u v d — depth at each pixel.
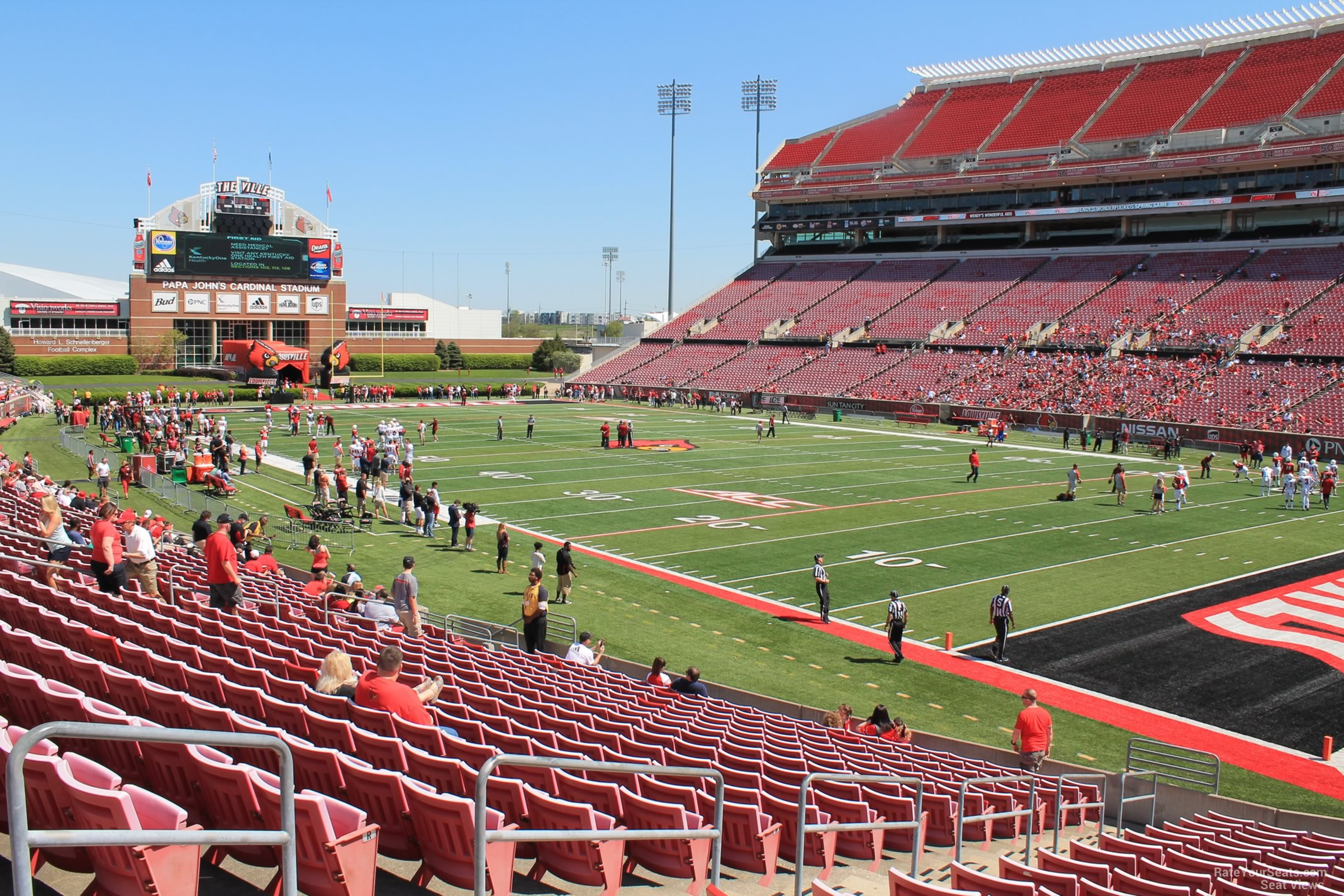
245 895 5.25
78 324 86.31
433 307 111.69
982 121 87.50
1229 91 76.12
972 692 19.03
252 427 58.78
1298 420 53.22
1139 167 75.06
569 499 37.91
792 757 11.72
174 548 22.95
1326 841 12.48
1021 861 10.82
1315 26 76.81
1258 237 72.50
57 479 39.31
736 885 7.70
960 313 77.44
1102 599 24.94
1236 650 21.22
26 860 3.08
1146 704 18.42
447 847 5.95
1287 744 16.73
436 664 13.64
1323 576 27.16
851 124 96.69
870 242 93.94
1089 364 66.06
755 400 76.00
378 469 35.00
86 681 7.35
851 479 43.31
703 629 22.52
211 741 3.67
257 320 90.06
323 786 6.45
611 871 6.51
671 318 95.38
